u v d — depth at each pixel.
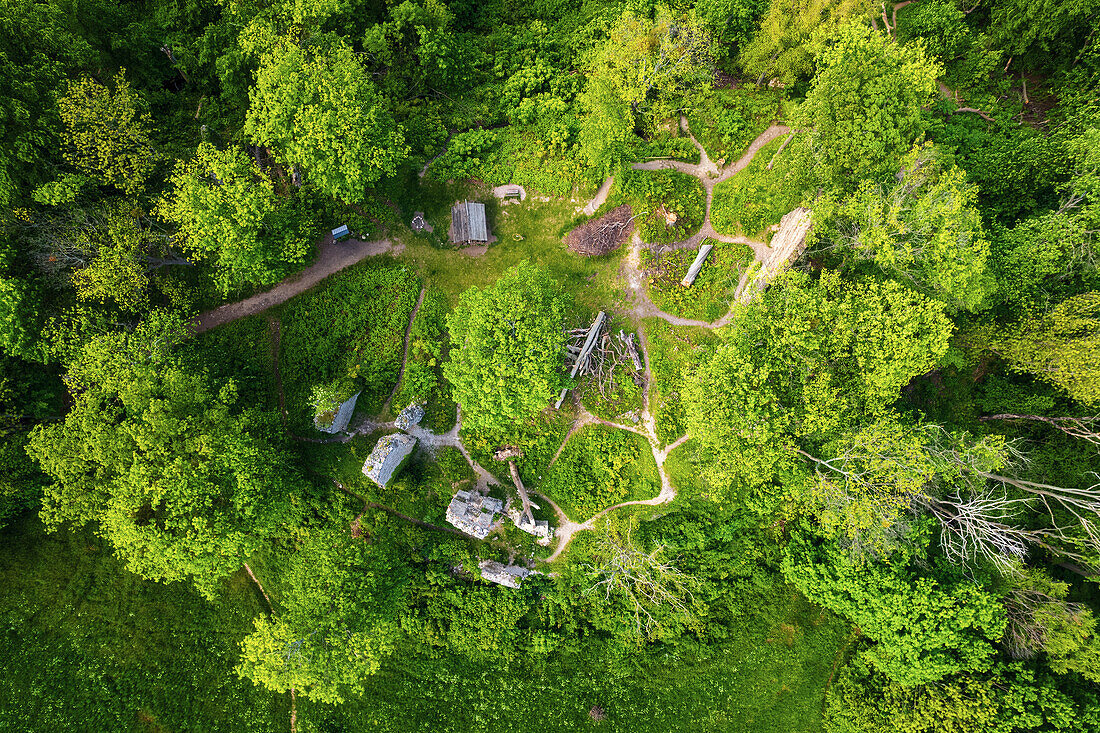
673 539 43.41
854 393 34.06
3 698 40.03
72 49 35.22
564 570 43.53
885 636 37.91
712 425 33.75
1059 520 40.03
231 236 34.06
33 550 41.41
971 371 42.38
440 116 44.31
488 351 34.91
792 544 42.50
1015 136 44.09
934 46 45.06
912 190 33.31
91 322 36.94
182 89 44.09
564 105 44.50
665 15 40.12
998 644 39.19
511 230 43.62
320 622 34.38
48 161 34.09
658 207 43.03
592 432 42.81
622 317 43.31
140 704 41.34
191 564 33.41
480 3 50.88
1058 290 37.44
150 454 32.12
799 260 38.44
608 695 44.19
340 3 41.12
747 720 44.19
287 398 41.75
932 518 37.31
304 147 35.22
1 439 37.31
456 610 43.16
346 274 42.62
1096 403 37.97
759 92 44.91
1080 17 39.84
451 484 42.19
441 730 43.06
